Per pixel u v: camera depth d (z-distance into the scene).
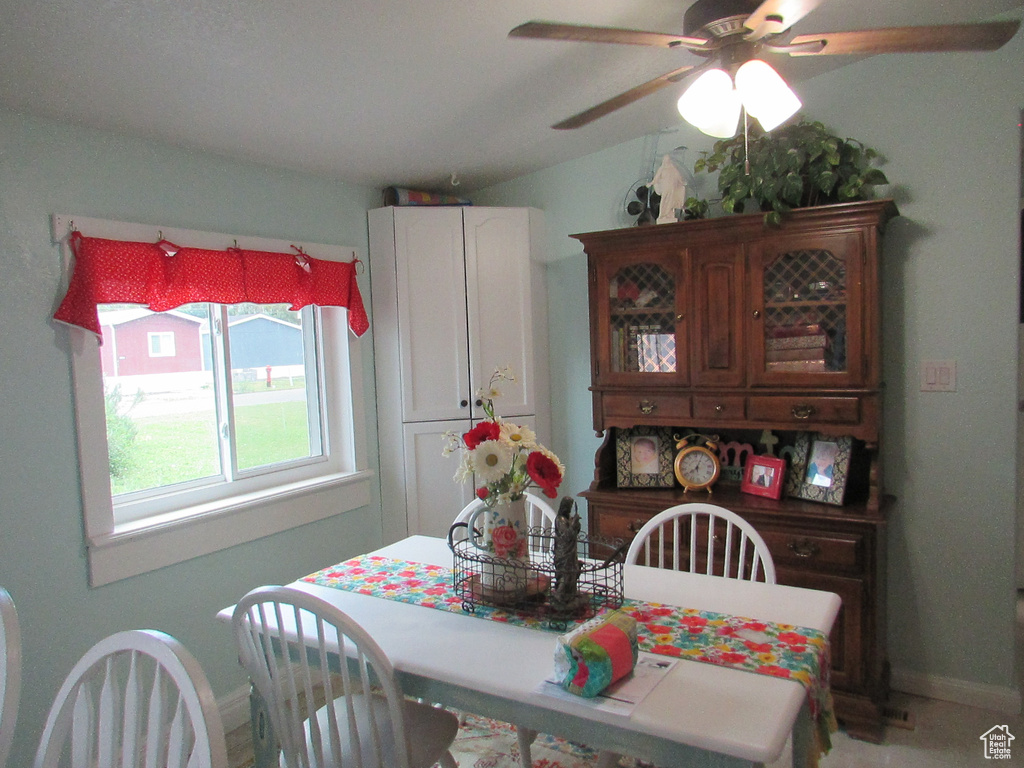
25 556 1.95
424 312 3.02
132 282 2.15
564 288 3.18
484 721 2.39
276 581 2.65
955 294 2.33
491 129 2.59
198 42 1.73
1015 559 2.29
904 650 2.48
